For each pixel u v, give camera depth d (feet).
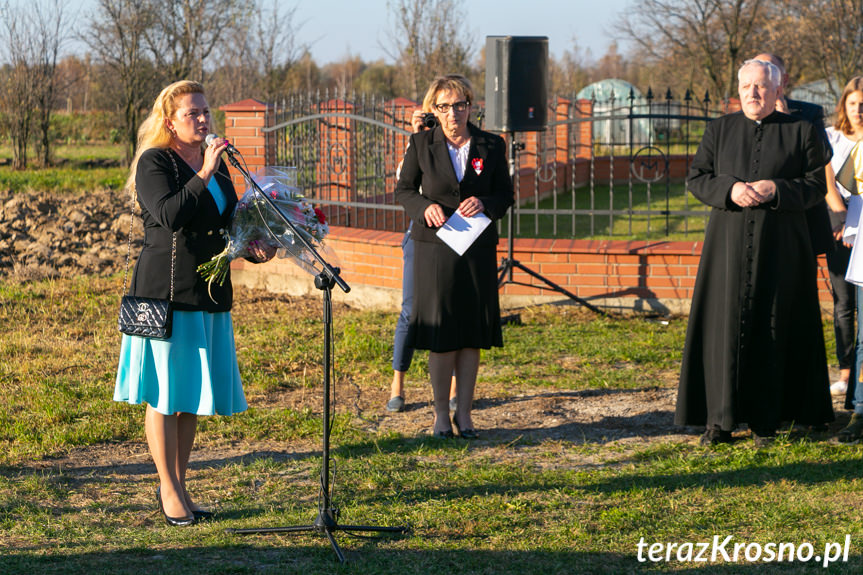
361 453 17.58
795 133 16.89
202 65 89.40
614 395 21.45
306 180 35.06
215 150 13.11
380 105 38.04
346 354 24.53
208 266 13.43
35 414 19.47
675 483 15.75
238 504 14.96
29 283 33.24
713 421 17.66
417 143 18.24
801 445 17.44
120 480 16.17
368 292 30.27
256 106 32.94
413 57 95.71
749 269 17.13
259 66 100.37
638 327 27.30
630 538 13.35
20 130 81.51
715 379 17.61
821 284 27.68
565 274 29.04
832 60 76.64
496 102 28.02
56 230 42.09
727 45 104.88
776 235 17.11
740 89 17.17
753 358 17.46
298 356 24.43
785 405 17.76
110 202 50.37
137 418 19.45
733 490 15.37
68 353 24.58
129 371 13.67
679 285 28.37
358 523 13.84
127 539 13.09
